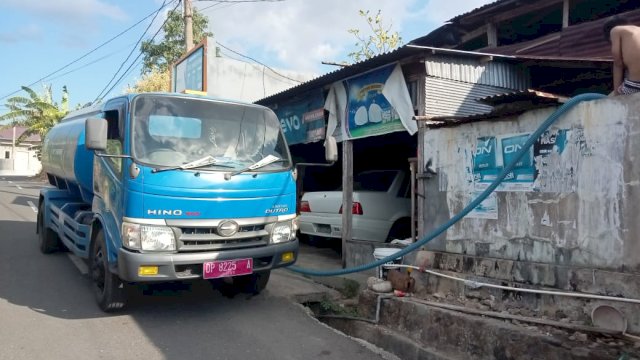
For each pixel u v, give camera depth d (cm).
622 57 433
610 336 388
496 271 495
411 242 671
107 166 558
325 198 891
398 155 1077
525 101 506
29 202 1691
